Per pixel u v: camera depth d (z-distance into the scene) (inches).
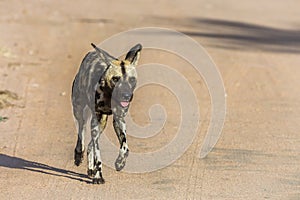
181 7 2667.3
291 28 2228.1
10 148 967.0
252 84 1409.9
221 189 810.8
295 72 1545.3
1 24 2082.9
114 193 794.8
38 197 781.3
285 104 1247.5
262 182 837.2
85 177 852.0
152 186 819.4
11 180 837.8
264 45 1900.8
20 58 1609.3
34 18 2250.2
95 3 2696.9
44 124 1091.3
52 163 904.9
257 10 2637.8
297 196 789.2
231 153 954.1
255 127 1088.2
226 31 2116.1
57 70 1503.4
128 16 2375.7
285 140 1019.9
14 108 1187.9
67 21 2222.0
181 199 775.7
